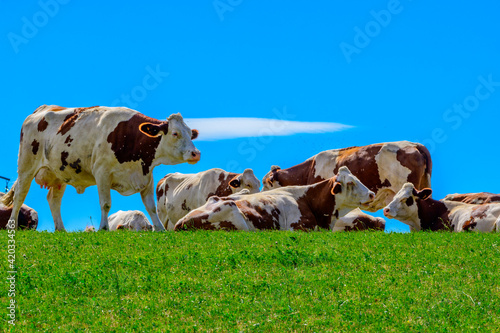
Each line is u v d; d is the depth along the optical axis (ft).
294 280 35.14
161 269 37.50
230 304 31.68
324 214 61.26
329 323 29.37
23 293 33.71
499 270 37.06
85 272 36.50
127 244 44.06
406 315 30.40
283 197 60.08
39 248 43.42
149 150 60.80
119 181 61.36
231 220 53.88
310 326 28.99
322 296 32.73
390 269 37.55
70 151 62.13
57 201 70.28
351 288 33.88
